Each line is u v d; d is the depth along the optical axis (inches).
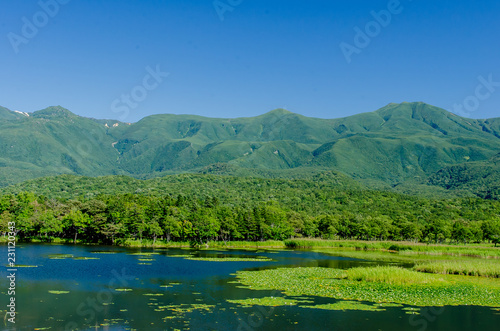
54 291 2124.8
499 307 1969.7
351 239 7726.4
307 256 4635.8
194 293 2153.1
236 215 6747.1
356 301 2007.9
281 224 7091.5
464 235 7042.3
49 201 7091.5
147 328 1524.4
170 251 4899.1
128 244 5767.7
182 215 6373.0
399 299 2068.2
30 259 3469.5
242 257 4296.3
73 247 5017.2
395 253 5462.6
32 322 1571.1
